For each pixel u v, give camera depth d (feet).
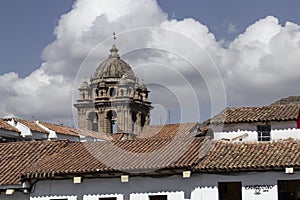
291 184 85.66
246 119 108.47
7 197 92.07
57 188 90.53
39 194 91.04
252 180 84.38
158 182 86.94
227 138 109.91
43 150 101.45
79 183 89.66
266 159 85.20
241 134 109.09
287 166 81.92
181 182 86.28
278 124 107.55
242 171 84.38
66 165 91.45
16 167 95.91
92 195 89.15
